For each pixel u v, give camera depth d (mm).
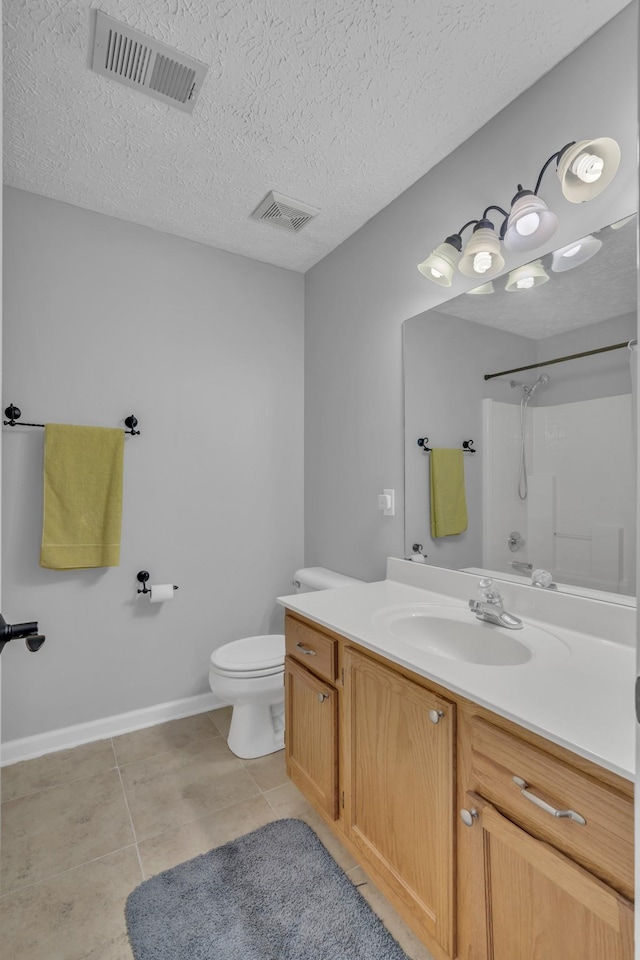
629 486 1245
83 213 2111
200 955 1174
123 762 1959
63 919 1264
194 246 2398
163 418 2311
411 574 1927
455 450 1744
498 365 1582
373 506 2178
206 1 1202
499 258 1466
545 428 1445
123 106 1523
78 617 2102
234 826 1604
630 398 1240
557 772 830
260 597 2592
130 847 1508
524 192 1342
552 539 1426
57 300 2053
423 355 1889
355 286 2293
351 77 1421
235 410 2518
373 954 1171
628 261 1239
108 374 2168
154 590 2195
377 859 1257
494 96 1493
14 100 1494
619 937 732
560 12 1230
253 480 2574
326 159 1783
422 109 1542
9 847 1505
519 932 886
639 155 602
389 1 1208
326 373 2527
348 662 1382
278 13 1236
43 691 2029
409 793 1152
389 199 2033
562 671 1071
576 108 1329
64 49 1327
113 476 2094
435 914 1065
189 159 1783
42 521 2014
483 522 1641
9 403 1950
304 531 2719
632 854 729
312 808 1695
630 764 732
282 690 1978
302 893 1343
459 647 1449
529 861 862
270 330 2637
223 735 2176
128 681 2219
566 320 1381
